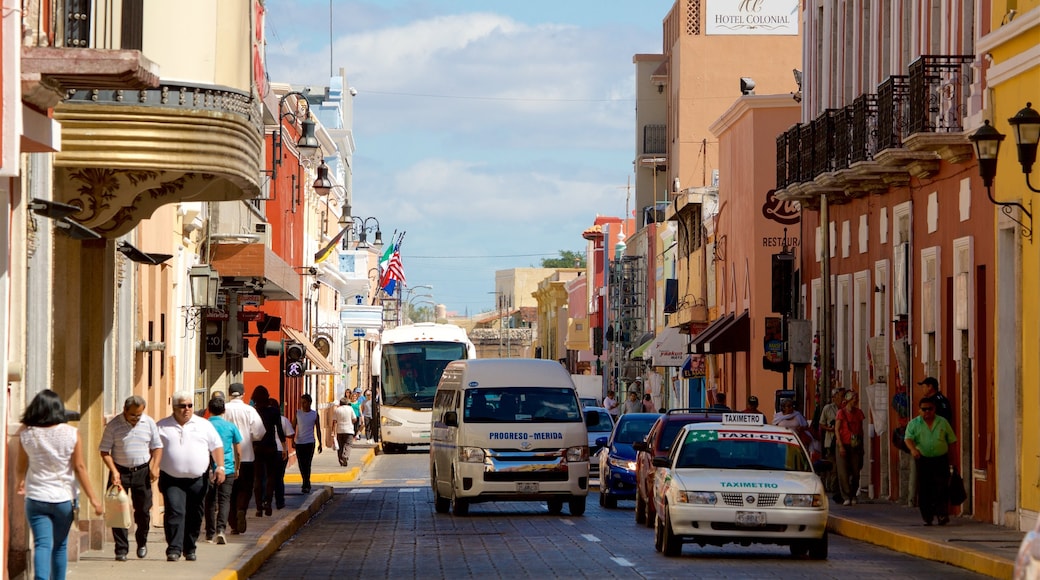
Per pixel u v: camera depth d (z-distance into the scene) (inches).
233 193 1178.0
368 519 1656.0
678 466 1241.4
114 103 1026.1
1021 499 1357.0
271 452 1517.0
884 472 1807.3
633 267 4808.1
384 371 3572.8
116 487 1069.1
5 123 753.6
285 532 1379.2
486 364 1754.4
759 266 2753.4
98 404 1219.2
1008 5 1417.3
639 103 4653.1
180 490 1080.8
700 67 4151.1
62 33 971.9
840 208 2079.2
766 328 2315.5
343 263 4660.4
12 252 908.0
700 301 3373.5
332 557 1207.6
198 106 1046.4
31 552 914.7
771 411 2726.4
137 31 1056.2
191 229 1727.4
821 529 1174.3
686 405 3654.0
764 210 2714.1
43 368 1001.5
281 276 1987.0
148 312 1498.5
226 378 2135.8
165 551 1128.2
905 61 1809.8
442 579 1034.1
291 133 2979.8
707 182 4136.3
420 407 3535.9
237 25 1108.5
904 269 1738.4
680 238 3762.3
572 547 1275.8
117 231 1147.9
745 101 2760.8
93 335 1219.2
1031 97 1349.7
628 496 1841.8
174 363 1663.4
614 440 1893.5
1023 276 1378.0
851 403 1660.9
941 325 1612.9
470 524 1561.3
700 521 1167.0
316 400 3631.9
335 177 4301.2
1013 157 1397.6
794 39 4151.1
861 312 1979.6
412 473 2763.3
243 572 1037.8
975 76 1513.3
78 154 1019.9
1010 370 1414.9
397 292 6348.4
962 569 1106.7
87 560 1086.4
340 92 4719.5
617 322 5002.5
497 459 1672.0
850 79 2111.2
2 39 753.0
